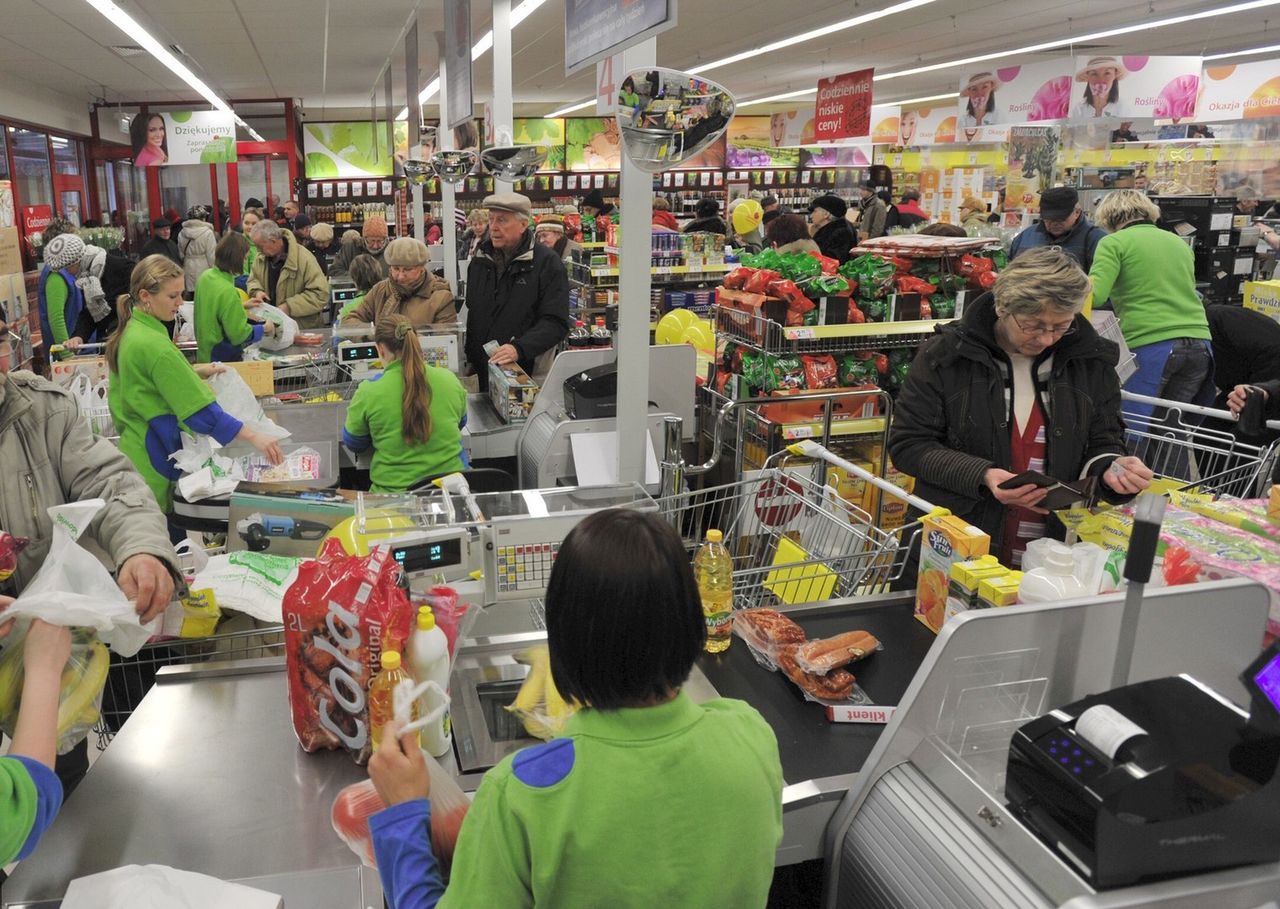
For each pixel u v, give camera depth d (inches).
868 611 85.1
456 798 46.9
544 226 354.3
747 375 173.5
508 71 211.6
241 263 233.6
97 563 59.8
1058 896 45.9
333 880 53.0
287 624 60.6
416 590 73.4
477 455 166.1
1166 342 176.9
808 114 759.7
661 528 39.2
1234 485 123.5
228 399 146.3
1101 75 423.5
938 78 715.4
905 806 55.3
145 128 518.9
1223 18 462.6
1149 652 59.9
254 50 468.1
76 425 78.6
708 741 40.2
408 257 206.7
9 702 59.8
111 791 60.3
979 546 77.0
